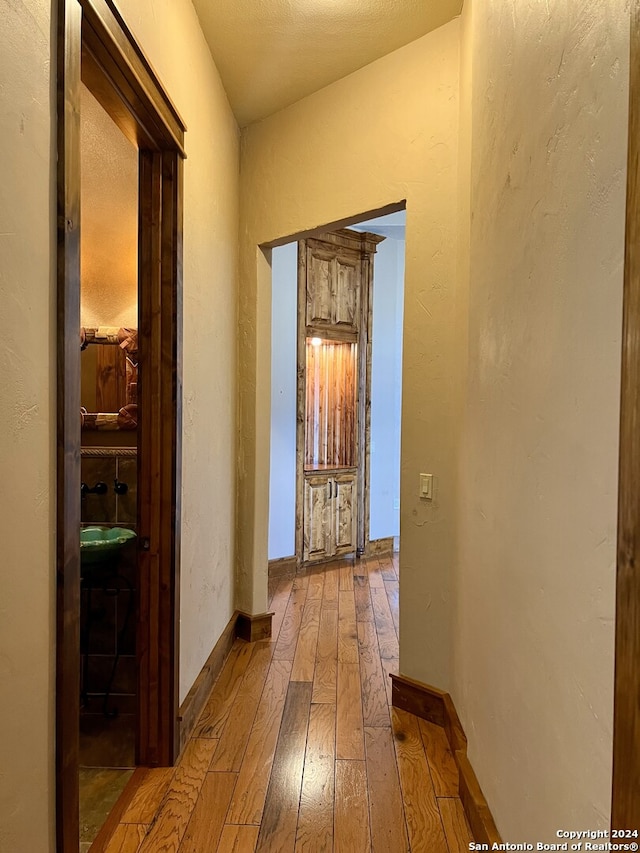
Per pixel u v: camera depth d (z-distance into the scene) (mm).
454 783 1928
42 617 1100
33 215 1052
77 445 1217
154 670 2020
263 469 3264
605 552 862
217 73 2658
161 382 2012
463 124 2205
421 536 2408
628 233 762
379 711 2422
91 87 1596
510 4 1432
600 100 896
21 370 1018
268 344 3273
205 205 2475
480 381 1750
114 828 1701
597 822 871
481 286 1754
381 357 5410
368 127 2617
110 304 2828
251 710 2426
